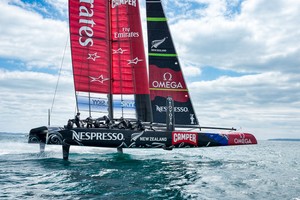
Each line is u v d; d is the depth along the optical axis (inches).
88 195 258.2
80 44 539.5
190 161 538.9
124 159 527.8
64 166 425.4
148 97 583.2
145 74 581.0
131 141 488.1
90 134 474.3
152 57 615.8
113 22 578.9
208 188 301.7
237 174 402.3
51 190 275.6
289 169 502.0
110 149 697.6
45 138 469.7
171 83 613.9
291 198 270.2
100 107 557.0
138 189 285.1
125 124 511.2
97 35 554.3
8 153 568.4
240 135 550.3
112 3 575.5
